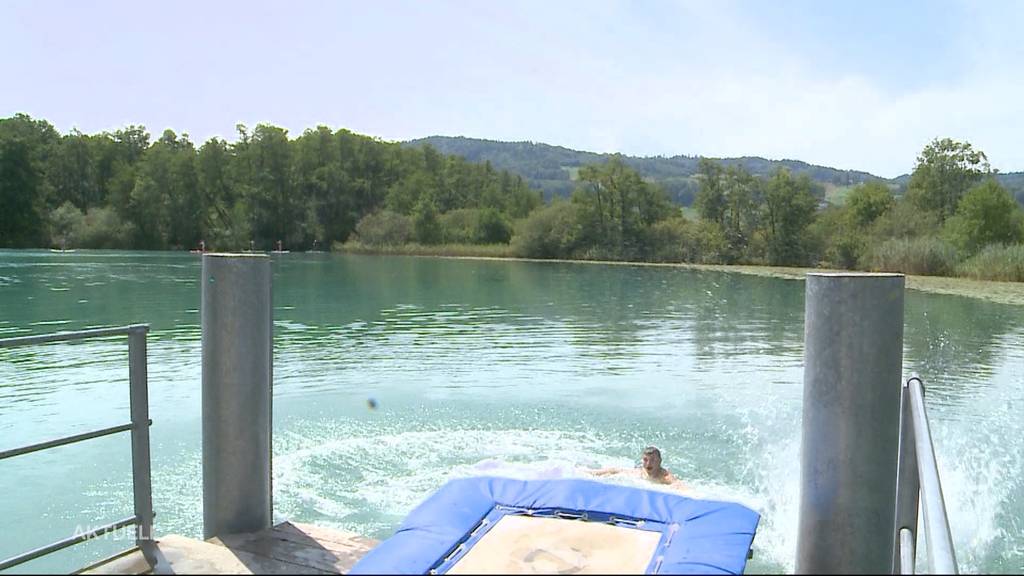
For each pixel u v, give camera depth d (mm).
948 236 40469
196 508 5598
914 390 2631
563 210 57844
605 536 3203
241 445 3375
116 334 3201
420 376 10227
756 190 54750
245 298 3332
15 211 58781
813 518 2748
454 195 81938
